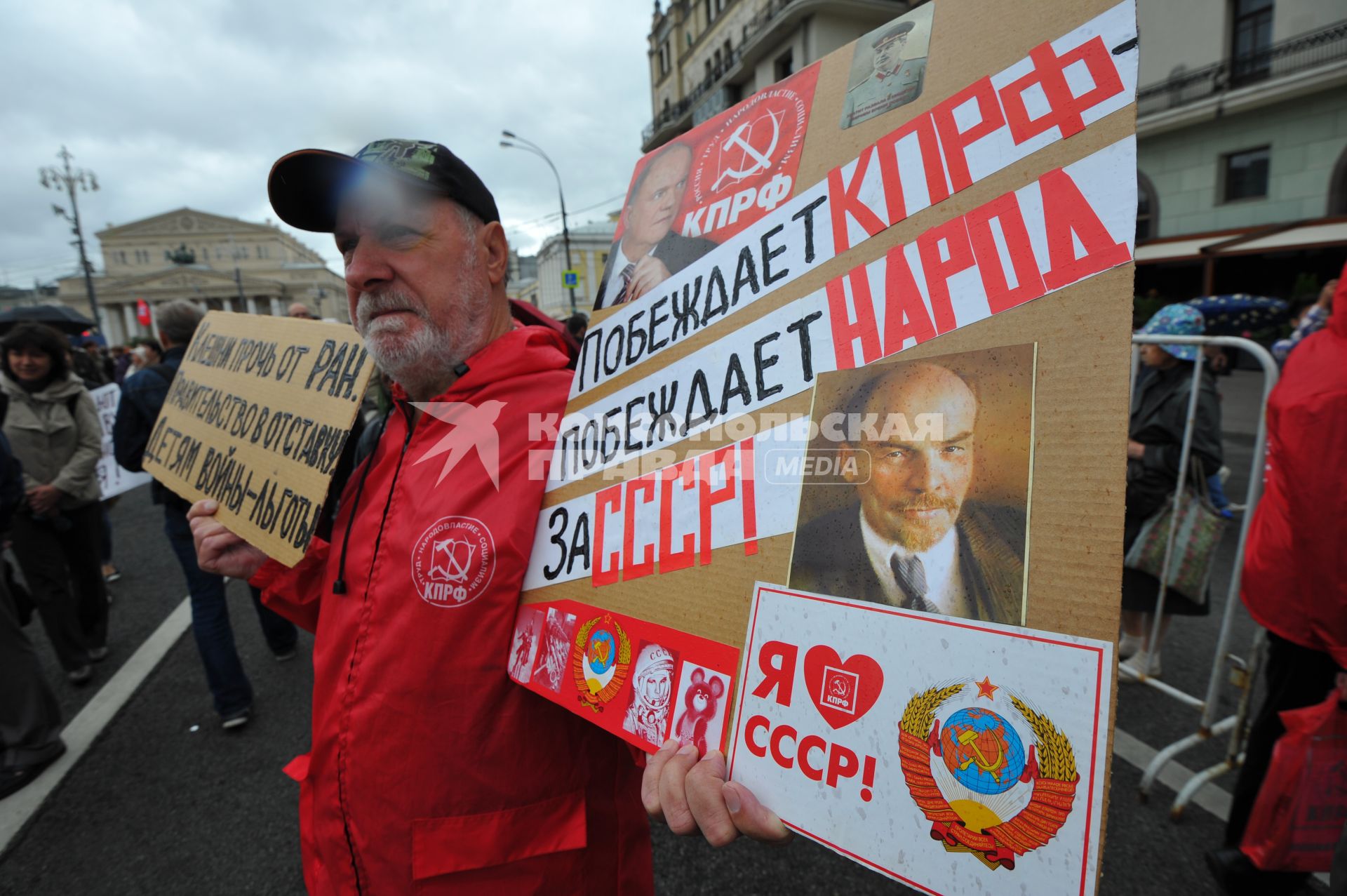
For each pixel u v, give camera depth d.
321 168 0.94
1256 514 1.54
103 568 4.31
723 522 0.73
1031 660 0.50
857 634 0.59
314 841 0.97
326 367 1.15
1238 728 1.89
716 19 23.95
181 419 1.47
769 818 0.60
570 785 0.90
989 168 0.62
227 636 2.54
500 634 0.88
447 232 0.97
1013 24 0.63
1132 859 1.75
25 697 2.30
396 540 0.94
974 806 0.51
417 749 0.86
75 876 1.87
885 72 0.73
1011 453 0.54
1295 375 1.41
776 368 0.73
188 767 2.33
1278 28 12.44
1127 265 0.51
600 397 0.91
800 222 0.76
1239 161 13.57
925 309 0.63
